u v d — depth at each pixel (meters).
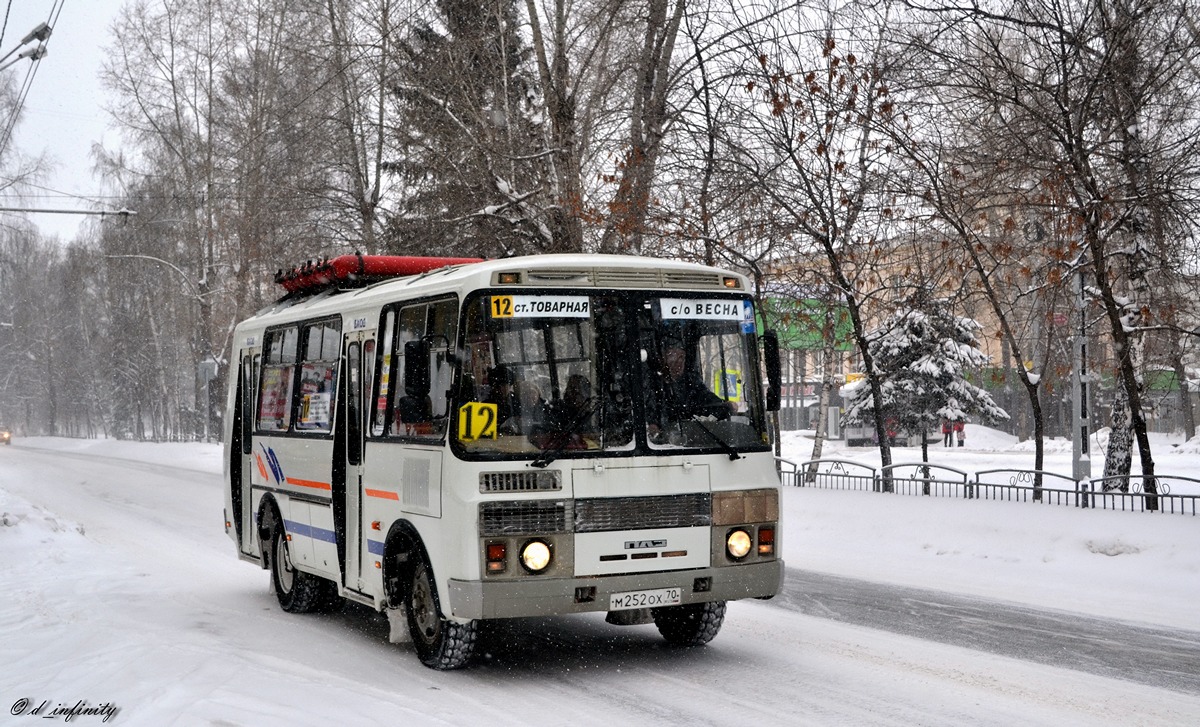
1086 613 10.74
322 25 32.69
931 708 7.09
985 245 19.47
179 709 6.48
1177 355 18.69
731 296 8.53
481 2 23.11
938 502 15.51
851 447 43.44
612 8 21.81
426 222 25.16
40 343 92.38
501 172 22.53
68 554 15.45
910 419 30.75
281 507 11.58
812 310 21.03
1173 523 12.60
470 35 23.11
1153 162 15.63
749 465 8.31
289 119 35.88
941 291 19.39
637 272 8.27
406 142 24.27
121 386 83.81
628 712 7.09
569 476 7.75
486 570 7.56
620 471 7.87
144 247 56.12
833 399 50.00
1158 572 12.20
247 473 13.04
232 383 13.77
